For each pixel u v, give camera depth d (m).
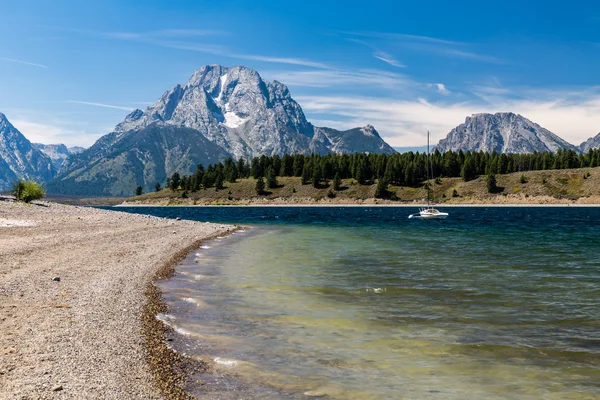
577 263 29.94
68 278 19.58
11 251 25.47
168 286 20.83
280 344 12.84
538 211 160.62
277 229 65.75
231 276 24.17
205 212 169.00
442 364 11.50
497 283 22.45
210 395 9.40
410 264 29.31
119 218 56.53
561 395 9.78
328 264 29.06
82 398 8.45
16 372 9.31
